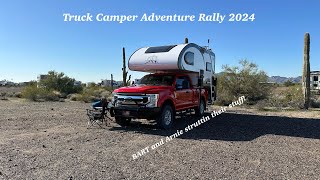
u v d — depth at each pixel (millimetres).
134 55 13328
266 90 24859
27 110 17062
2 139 8828
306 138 9398
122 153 7266
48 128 10875
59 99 28062
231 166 6230
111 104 11289
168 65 12336
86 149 7641
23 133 9836
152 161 6578
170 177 5516
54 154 7113
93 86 41000
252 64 24953
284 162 6570
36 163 6355
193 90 13414
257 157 6980
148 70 13195
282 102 21516
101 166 6172
